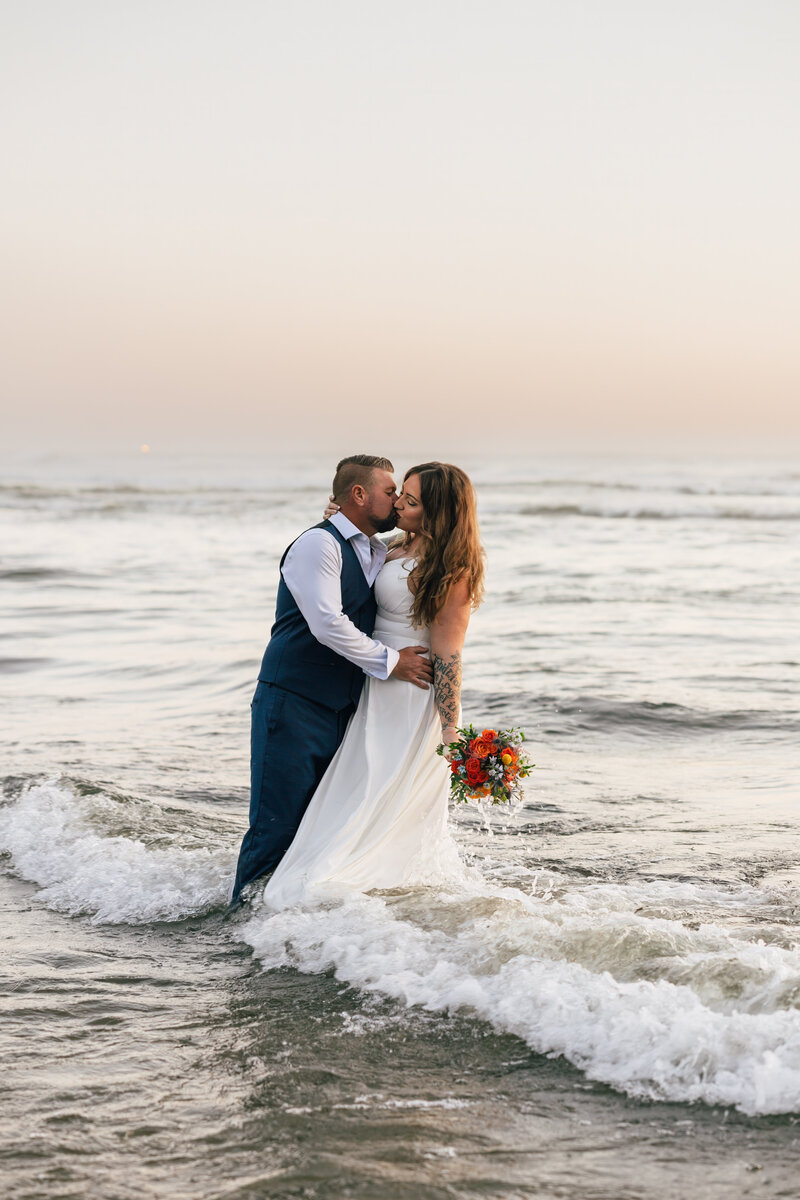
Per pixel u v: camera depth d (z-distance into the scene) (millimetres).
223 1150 2582
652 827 5707
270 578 17562
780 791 6320
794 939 3695
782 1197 2363
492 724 7965
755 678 9375
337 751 4621
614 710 8203
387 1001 3471
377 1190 2402
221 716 8531
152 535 26406
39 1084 2934
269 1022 3342
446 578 4445
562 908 4016
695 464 88062
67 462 107062
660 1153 2553
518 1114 2748
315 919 4047
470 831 5676
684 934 3631
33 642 11836
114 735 7926
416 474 4520
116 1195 2389
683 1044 2945
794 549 22234
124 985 3680
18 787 6355
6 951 4027
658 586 16062
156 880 4805
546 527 28516
